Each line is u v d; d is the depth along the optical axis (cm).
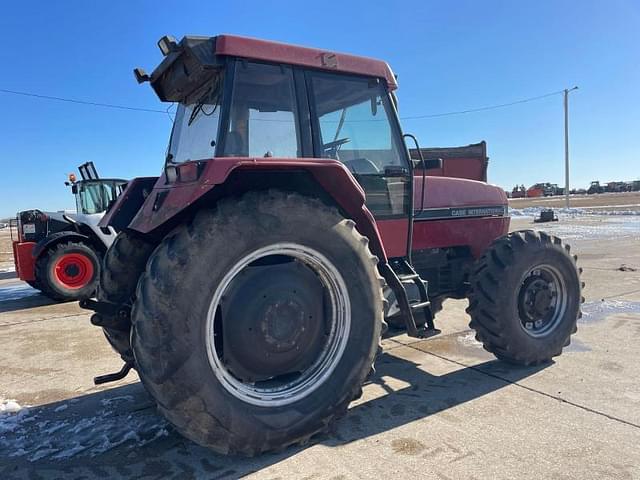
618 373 348
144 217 265
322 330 270
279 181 262
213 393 224
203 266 222
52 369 408
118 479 234
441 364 381
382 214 338
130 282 321
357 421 284
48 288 744
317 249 254
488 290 346
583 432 262
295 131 289
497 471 227
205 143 284
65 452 261
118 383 370
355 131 323
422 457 241
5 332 552
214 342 242
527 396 312
